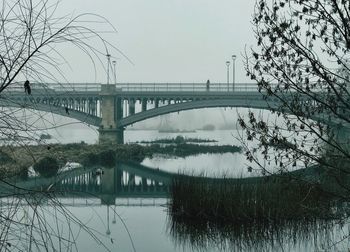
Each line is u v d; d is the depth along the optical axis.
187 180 20.45
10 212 2.70
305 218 13.02
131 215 21.64
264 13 6.76
